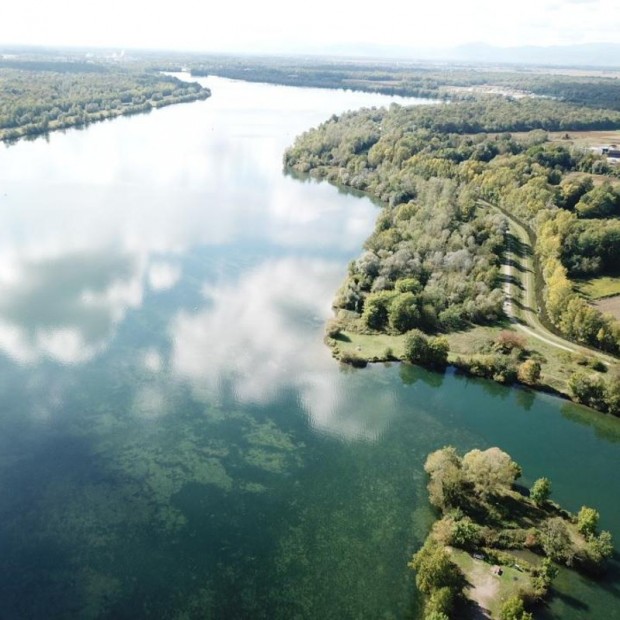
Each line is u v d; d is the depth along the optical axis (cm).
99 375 10688
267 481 8625
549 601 6769
